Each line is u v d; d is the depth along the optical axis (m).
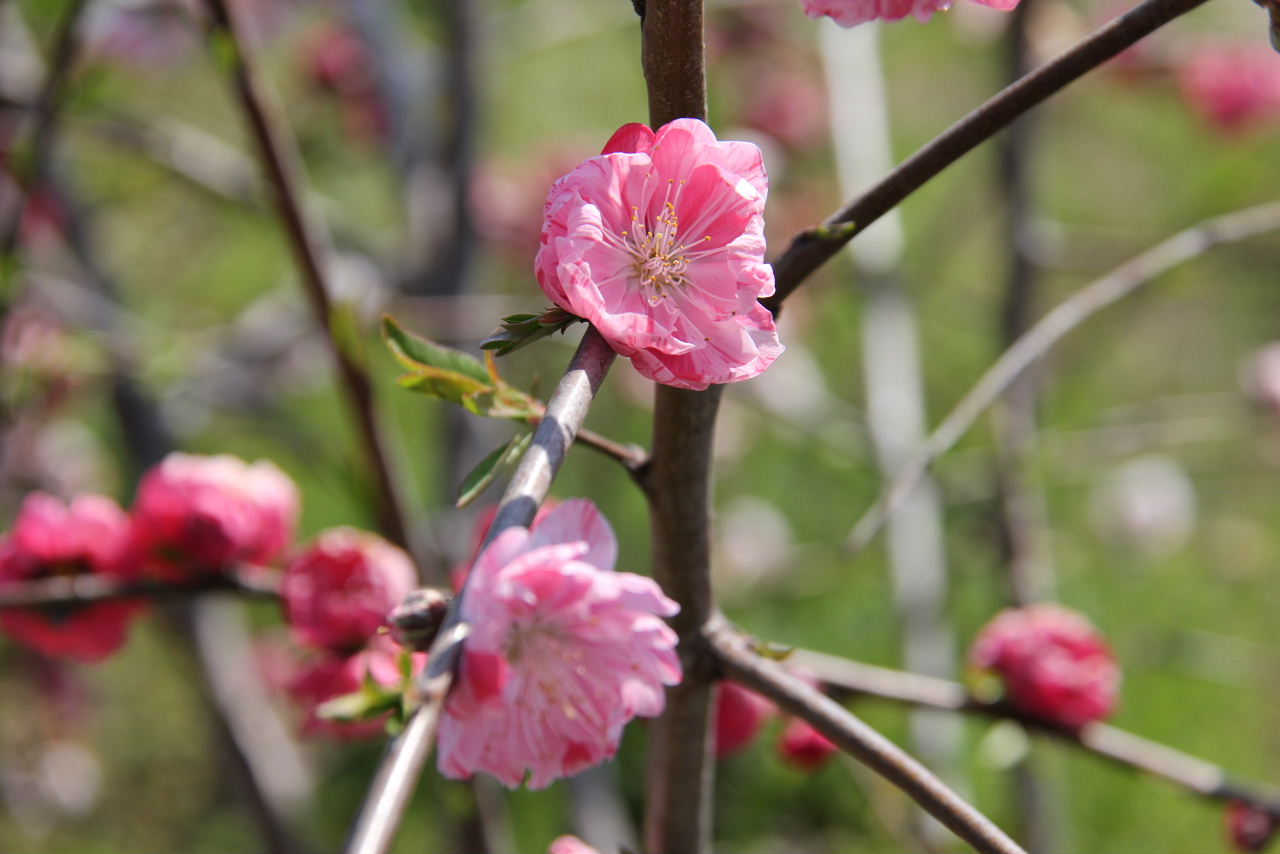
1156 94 0.97
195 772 1.03
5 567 0.55
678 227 0.44
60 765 0.99
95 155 0.78
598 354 0.43
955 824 0.44
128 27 0.80
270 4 0.93
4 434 0.72
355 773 0.98
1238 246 0.85
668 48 0.44
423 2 0.91
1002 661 0.54
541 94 1.29
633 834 0.83
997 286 0.88
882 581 0.92
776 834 0.91
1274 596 1.03
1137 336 1.16
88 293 0.75
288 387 0.80
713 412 0.46
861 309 0.88
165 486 0.55
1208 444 1.03
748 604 0.82
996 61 0.88
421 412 1.06
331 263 0.62
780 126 0.97
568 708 0.43
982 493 0.76
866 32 0.88
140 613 0.56
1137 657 0.82
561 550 0.41
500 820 0.67
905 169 0.45
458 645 0.39
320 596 0.54
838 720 0.45
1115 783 0.92
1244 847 0.53
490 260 0.96
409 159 0.82
